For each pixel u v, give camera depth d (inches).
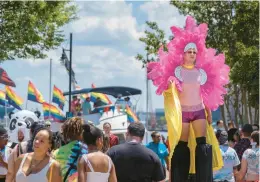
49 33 904.9
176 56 307.4
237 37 1071.6
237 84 1138.7
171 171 300.2
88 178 276.1
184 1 1084.5
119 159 291.9
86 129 283.3
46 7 864.9
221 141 414.6
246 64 1011.9
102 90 1007.0
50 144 282.0
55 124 871.7
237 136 494.3
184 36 307.0
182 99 304.3
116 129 928.3
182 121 301.7
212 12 1080.8
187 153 302.0
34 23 856.9
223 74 314.2
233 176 415.5
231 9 1079.0
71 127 299.6
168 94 302.2
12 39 850.1
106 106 944.3
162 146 513.0
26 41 853.2
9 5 834.8
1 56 853.2
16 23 845.2
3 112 918.4
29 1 845.2
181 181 298.8
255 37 1066.7
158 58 311.3
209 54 313.7
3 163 391.2
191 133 305.9
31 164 280.8
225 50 1074.7
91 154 279.3
